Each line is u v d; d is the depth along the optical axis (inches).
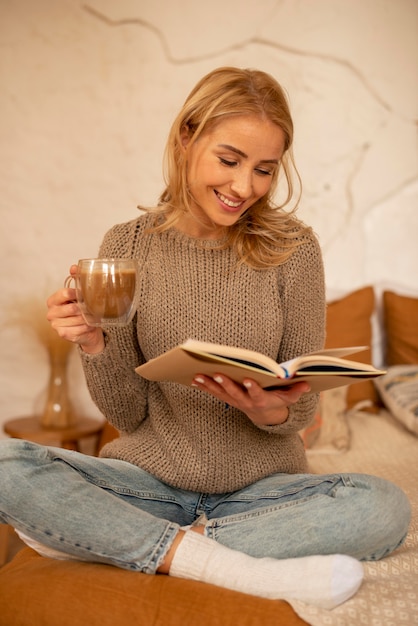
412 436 92.7
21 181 110.6
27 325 107.6
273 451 61.5
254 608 47.6
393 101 115.3
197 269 61.9
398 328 112.1
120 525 52.4
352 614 48.2
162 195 66.4
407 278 118.7
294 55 112.6
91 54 109.7
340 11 112.7
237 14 111.0
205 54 111.0
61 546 53.7
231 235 62.4
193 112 58.8
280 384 50.7
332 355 52.9
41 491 52.6
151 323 61.7
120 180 111.8
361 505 53.5
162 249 63.2
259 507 58.1
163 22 110.0
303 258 63.2
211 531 55.1
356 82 114.3
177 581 50.6
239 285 61.4
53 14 108.7
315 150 114.6
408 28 114.3
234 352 46.5
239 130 55.9
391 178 116.7
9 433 104.7
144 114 111.1
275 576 50.2
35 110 109.7
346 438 90.5
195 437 60.4
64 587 51.1
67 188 111.3
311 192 115.1
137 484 60.1
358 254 117.1
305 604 48.5
